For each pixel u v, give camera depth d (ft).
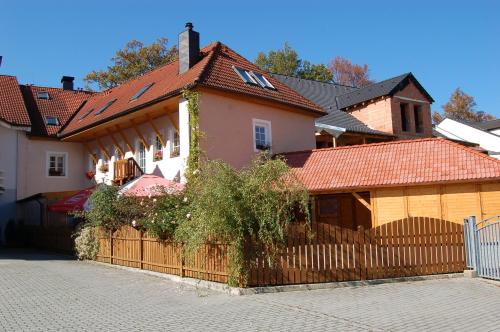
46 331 25.40
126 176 74.79
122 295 35.63
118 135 84.79
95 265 54.29
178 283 40.68
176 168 68.80
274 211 36.91
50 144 95.30
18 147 91.71
